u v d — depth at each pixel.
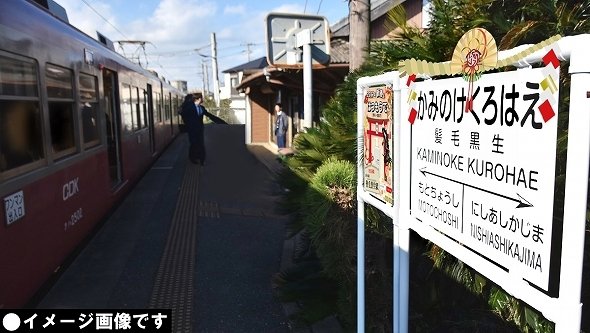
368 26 4.77
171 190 9.44
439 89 1.94
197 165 12.90
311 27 6.32
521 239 1.51
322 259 3.12
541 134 1.41
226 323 3.80
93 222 6.09
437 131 1.97
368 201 2.66
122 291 4.48
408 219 2.29
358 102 2.78
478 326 2.77
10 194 3.52
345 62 9.15
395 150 2.29
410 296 3.04
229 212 7.50
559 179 2.13
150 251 5.65
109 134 8.49
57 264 4.59
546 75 1.38
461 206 1.83
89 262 5.28
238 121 43.59
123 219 7.17
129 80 9.70
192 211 7.59
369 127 2.64
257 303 4.15
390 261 3.18
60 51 4.94
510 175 1.54
